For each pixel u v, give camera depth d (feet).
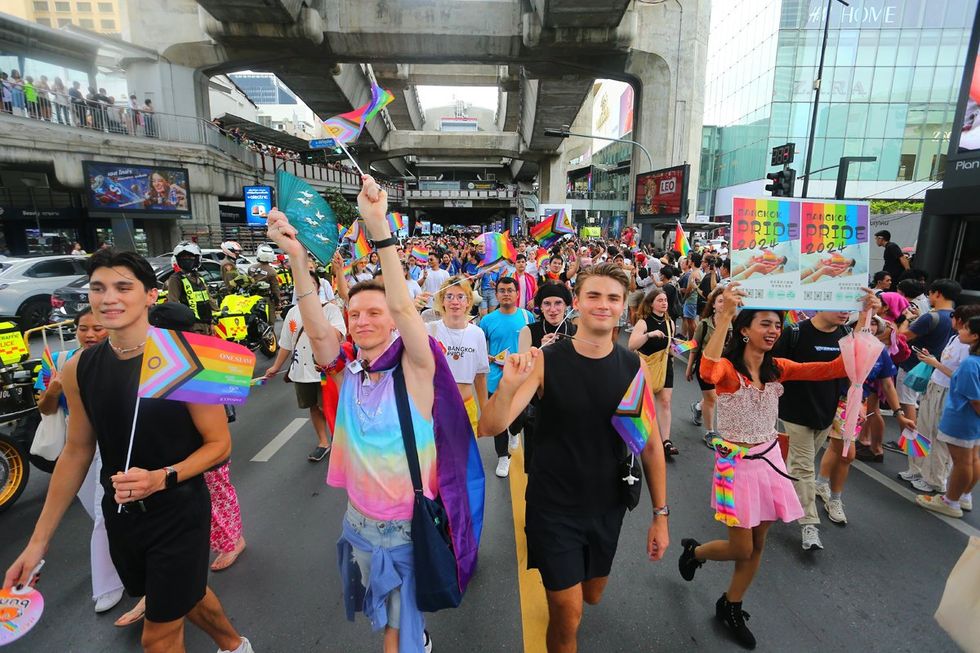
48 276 40.11
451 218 347.36
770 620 9.61
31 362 14.11
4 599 6.20
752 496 8.79
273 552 11.69
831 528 12.75
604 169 203.00
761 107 116.88
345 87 122.83
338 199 97.14
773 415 9.09
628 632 9.30
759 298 9.21
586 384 7.09
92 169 60.23
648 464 7.64
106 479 6.75
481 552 11.85
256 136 115.34
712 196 141.90
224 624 7.96
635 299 16.48
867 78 109.81
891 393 14.26
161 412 6.55
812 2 107.24
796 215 9.57
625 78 98.32
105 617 9.74
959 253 29.81
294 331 16.19
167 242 73.82
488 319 16.16
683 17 93.15
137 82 85.05
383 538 6.76
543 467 7.32
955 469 12.98
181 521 6.65
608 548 7.45
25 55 69.15
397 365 6.78
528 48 91.86
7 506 13.41
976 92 28.04
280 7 76.95
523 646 9.02
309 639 9.14
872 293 9.74
